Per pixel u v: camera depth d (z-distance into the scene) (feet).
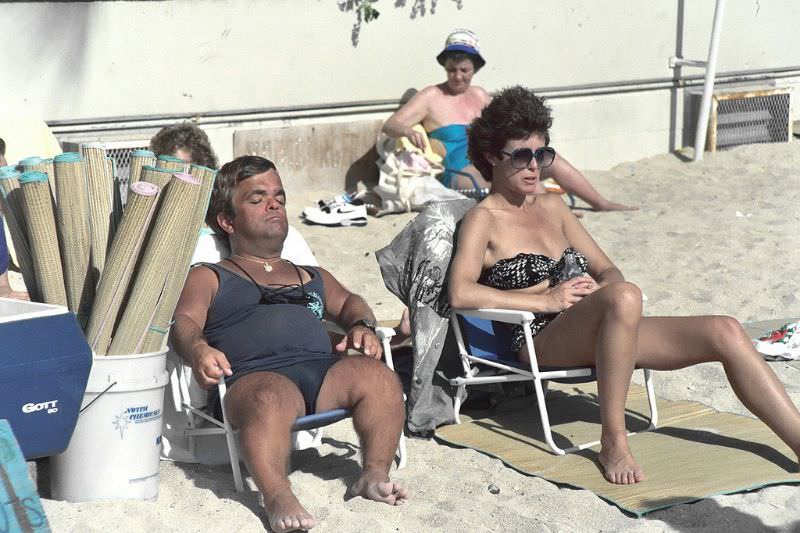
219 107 27.73
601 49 32.96
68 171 11.91
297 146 28.71
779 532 11.59
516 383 16.48
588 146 33.22
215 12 27.27
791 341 17.78
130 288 12.03
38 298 12.41
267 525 11.60
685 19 34.22
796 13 36.37
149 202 11.68
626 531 11.62
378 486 12.10
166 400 13.51
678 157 34.01
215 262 14.29
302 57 28.63
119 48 26.16
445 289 15.14
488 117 15.48
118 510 11.57
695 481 12.79
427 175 27.94
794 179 31.12
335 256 23.94
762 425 14.84
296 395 12.30
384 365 12.77
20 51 24.90
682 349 13.71
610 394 13.29
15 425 10.69
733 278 22.57
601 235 25.86
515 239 15.42
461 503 12.36
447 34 30.53
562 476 13.15
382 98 29.94
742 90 35.32
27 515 9.93
